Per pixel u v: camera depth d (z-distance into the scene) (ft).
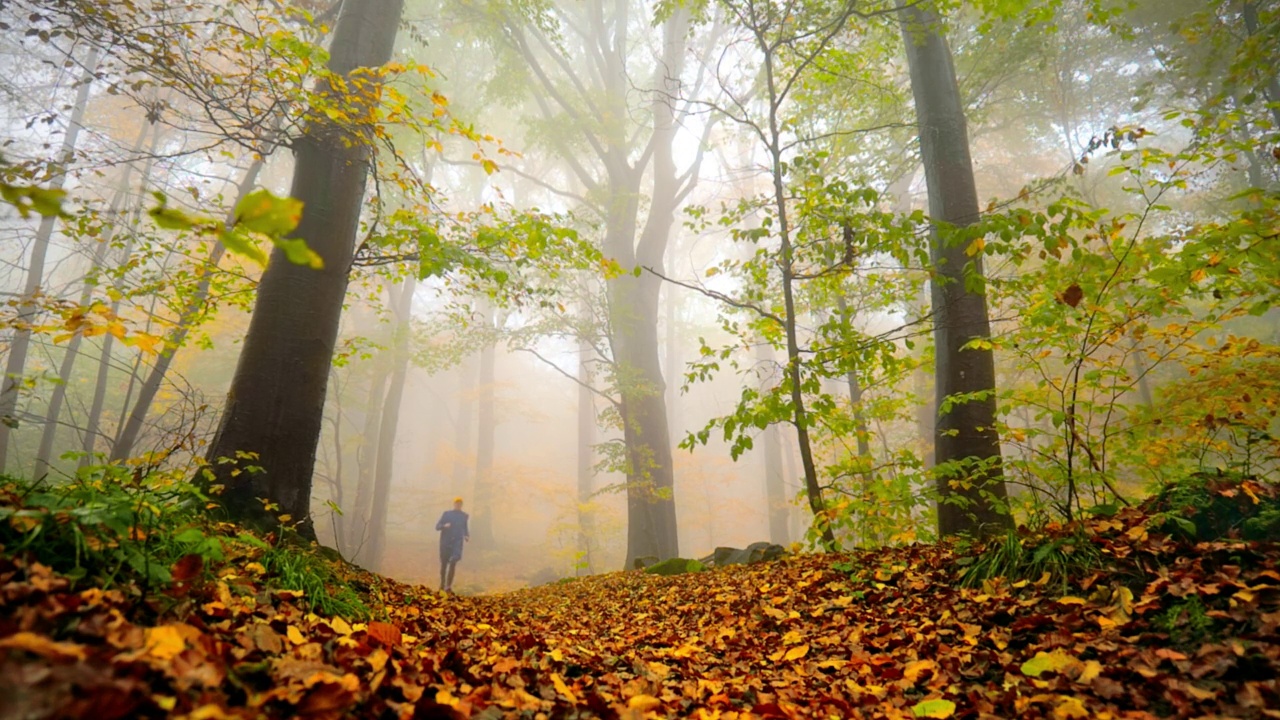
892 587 11.19
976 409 18.22
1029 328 13.28
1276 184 33.78
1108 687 5.97
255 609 6.36
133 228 19.30
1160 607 7.30
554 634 11.44
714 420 16.58
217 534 8.80
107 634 3.84
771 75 18.86
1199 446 13.20
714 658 9.47
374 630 7.07
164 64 14.61
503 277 15.71
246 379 15.20
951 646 8.06
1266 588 6.84
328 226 17.10
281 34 13.43
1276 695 5.25
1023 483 12.26
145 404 29.99
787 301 17.92
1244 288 10.52
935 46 22.77
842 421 18.39
